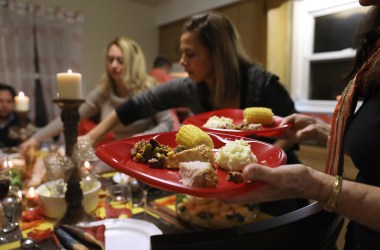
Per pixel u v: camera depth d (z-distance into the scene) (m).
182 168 0.52
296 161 0.95
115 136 1.79
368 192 0.45
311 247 0.47
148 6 4.55
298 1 2.82
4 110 2.50
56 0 3.70
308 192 0.46
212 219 0.76
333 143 0.67
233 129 0.89
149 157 0.63
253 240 0.44
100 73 4.18
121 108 1.40
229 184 0.50
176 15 4.23
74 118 0.89
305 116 0.93
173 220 0.85
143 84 2.03
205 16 1.19
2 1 3.28
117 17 4.26
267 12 2.96
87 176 1.02
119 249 0.68
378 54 0.60
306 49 2.88
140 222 0.80
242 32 3.28
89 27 4.02
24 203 1.00
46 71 3.63
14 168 1.30
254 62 1.29
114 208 0.91
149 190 1.05
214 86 1.26
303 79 2.93
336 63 2.67
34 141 1.67
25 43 3.47
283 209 0.65
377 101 0.58
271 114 0.97
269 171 0.42
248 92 1.20
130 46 2.00
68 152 0.90
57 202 0.91
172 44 4.42
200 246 0.42
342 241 0.67
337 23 2.64
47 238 0.78
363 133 0.57
